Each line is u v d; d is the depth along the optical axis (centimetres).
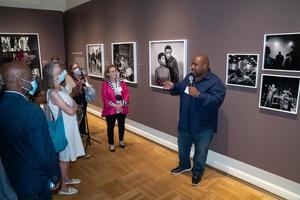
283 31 231
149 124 424
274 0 233
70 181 283
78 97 368
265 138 262
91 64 572
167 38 357
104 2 491
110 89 358
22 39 626
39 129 137
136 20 412
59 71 225
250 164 281
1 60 593
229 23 275
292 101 233
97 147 392
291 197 248
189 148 297
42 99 255
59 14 678
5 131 132
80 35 608
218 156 315
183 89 276
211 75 257
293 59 227
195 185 280
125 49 444
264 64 249
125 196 261
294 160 242
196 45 316
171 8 342
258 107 263
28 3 630
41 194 149
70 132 242
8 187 118
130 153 369
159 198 257
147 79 411
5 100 134
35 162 140
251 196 259
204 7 298
